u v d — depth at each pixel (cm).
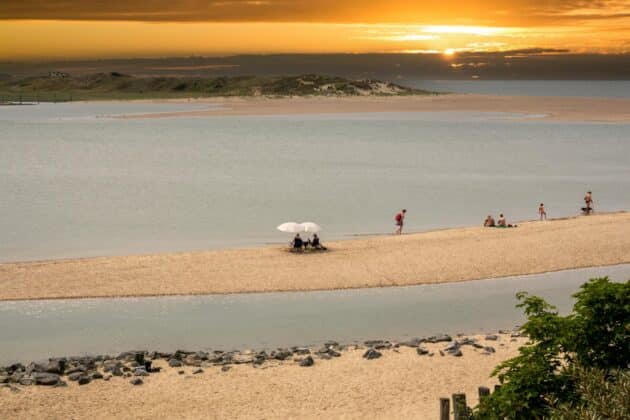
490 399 1778
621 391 1278
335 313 3669
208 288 4006
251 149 12481
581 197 7506
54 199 7169
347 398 2605
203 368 2897
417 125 18925
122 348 3167
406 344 3191
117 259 4559
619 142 13825
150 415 2453
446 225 6053
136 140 14362
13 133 16250
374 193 7656
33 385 2667
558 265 4547
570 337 1761
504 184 8356
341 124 19425
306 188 7988
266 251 4819
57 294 3859
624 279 4281
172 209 6656
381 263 4528
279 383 2745
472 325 3519
